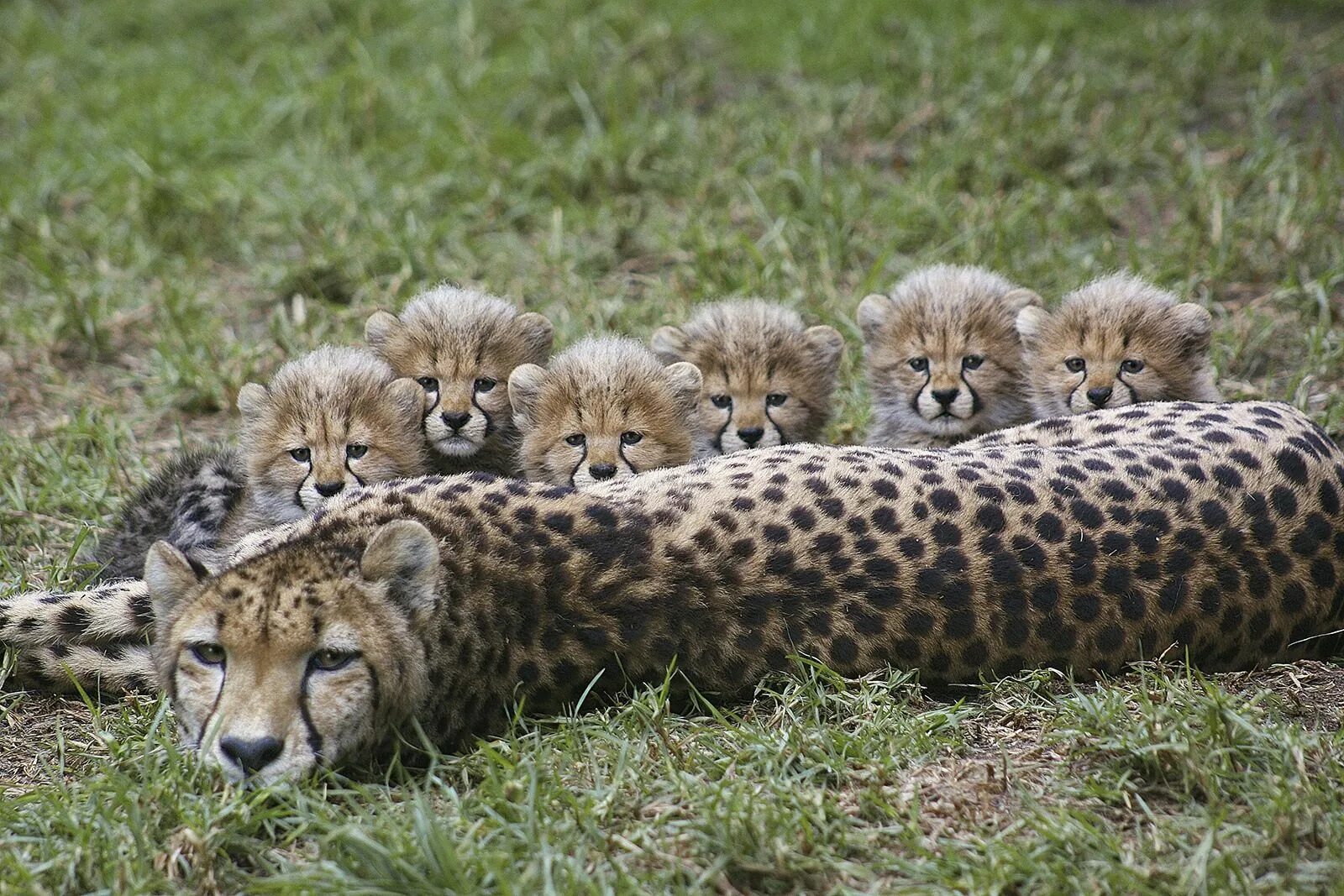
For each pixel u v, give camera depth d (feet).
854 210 50.83
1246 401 36.86
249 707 23.15
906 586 27.12
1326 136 53.98
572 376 36.14
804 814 22.80
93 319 46.06
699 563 26.78
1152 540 27.94
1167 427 31.94
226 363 44.04
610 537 26.73
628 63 63.05
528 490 27.40
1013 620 27.27
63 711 28.35
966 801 23.81
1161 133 55.26
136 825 22.52
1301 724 25.82
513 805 23.22
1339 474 30.37
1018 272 47.50
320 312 46.96
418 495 26.89
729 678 26.91
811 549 27.20
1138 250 48.19
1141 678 26.71
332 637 23.59
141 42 69.46
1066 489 28.37
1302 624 29.09
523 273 49.21
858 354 45.27
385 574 24.35
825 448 30.19
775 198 52.16
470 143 56.70
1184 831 22.84
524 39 66.03
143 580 29.71
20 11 71.46
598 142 55.98
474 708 25.96
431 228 50.65
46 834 23.04
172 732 25.99
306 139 59.00
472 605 25.75
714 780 24.66
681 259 48.52
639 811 23.59
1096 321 39.19
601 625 26.40
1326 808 23.07
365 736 24.18
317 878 21.61
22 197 54.34
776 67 63.62
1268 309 45.01
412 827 22.68
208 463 36.47
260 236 52.80
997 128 55.26
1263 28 63.93
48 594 29.55
